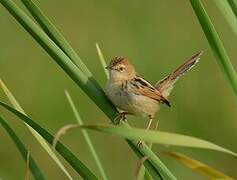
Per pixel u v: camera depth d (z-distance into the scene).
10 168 14.69
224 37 16.31
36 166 7.27
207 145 5.99
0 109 15.19
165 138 5.95
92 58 15.80
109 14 16.11
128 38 15.77
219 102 15.45
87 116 15.36
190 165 6.20
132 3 16.09
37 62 15.86
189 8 15.99
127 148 14.82
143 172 7.48
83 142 14.82
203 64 15.77
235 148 15.12
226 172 14.59
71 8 16.19
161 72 15.48
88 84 7.32
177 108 15.32
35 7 7.02
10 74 15.70
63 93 15.55
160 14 16.03
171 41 15.74
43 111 15.35
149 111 8.82
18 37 15.92
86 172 7.02
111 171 14.71
